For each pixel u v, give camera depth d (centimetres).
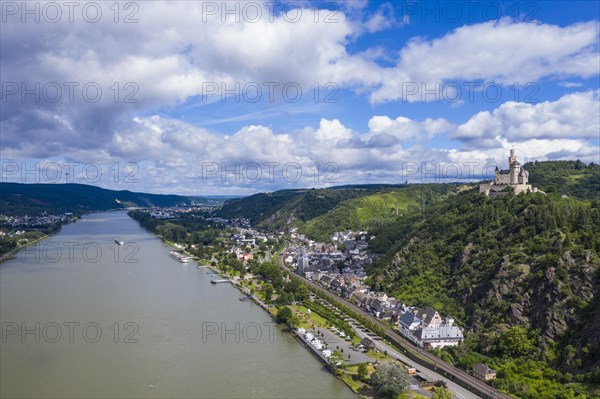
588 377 17812
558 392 17488
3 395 17825
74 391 18188
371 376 18912
